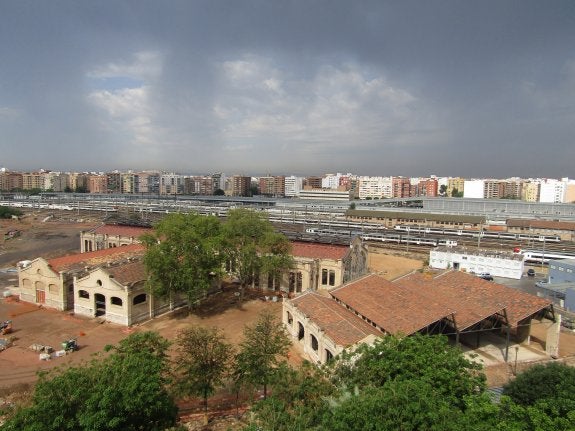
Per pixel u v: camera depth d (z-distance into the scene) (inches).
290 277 3056.1
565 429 898.1
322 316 1985.7
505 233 5826.8
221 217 7327.8
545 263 4402.1
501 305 2025.1
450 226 6668.3
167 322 2471.7
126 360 1103.0
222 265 2817.4
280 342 1519.4
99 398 947.3
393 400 902.4
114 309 2440.9
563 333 2413.9
